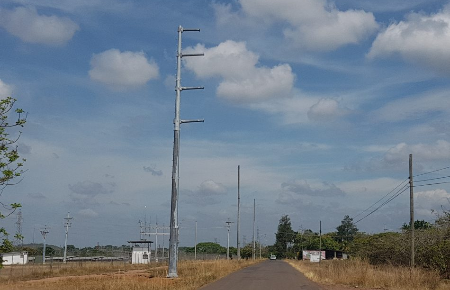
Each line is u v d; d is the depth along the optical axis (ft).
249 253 451.53
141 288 70.54
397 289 83.56
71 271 144.46
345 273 109.91
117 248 354.33
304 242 468.34
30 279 113.80
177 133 86.94
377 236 179.83
